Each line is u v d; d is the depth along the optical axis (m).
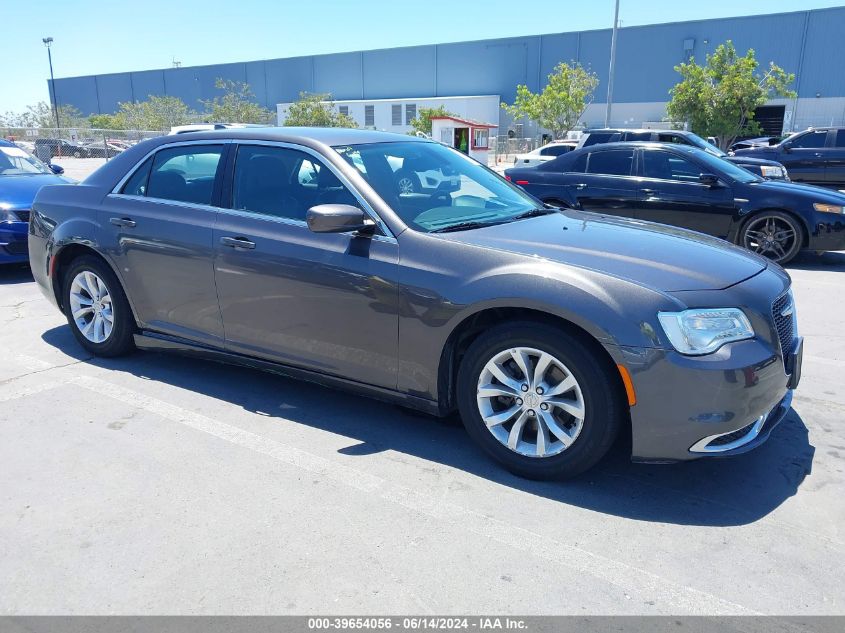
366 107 50.66
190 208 4.18
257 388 4.41
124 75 63.41
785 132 34.94
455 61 49.03
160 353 5.09
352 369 3.65
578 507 3.01
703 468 3.36
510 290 3.06
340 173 3.69
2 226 7.47
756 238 8.59
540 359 3.08
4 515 2.96
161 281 4.31
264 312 3.87
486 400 3.29
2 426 3.84
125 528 2.86
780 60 38.00
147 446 3.60
